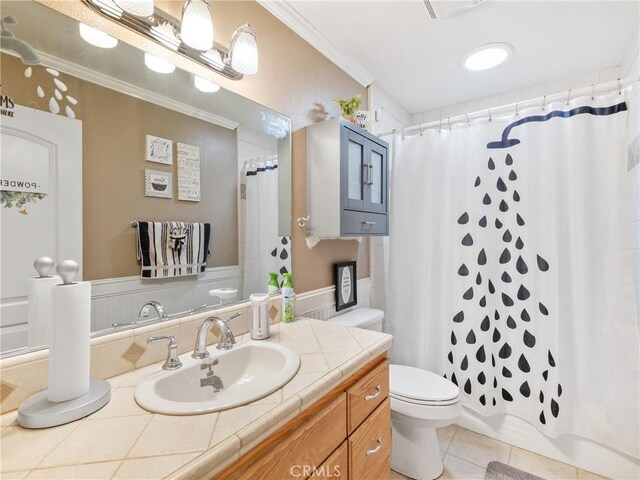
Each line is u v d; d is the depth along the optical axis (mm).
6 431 624
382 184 1861
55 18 794
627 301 1468
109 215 896
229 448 579
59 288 673
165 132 1033
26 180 744
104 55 884
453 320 1921
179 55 1079
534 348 1689
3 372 694
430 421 1448
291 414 721
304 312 1596
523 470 1601
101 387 750
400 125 2693
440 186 1977
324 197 1534
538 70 2115
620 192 1477
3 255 711
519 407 1741
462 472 1594
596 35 1735
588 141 1540
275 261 1440
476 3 1454
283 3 1452
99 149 874
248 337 1201
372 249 2254
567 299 1606
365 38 1744
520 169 1729
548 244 1632
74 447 573
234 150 1266
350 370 942
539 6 1505
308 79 1672
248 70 1157
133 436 604
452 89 2404
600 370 1528
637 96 1578
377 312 1931
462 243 1895
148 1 877
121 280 920
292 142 1541
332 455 867
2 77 715
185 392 897
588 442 1578
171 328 1013
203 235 1153
